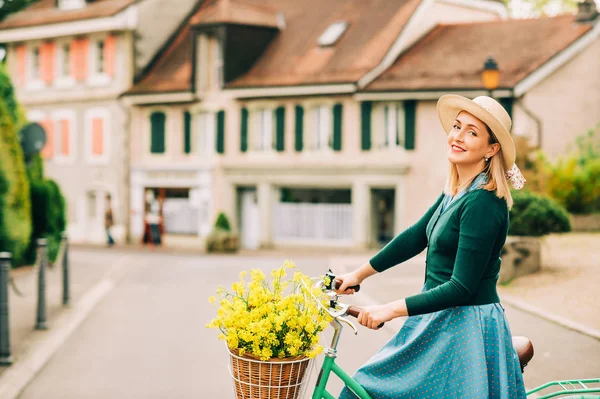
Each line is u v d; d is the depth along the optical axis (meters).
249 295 3.27
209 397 6.67
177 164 31.83
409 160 27.00
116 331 10.01
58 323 10.55
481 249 3.02
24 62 36.19
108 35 33.62
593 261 15.16
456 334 3.10
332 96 28.27
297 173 28.89
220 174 30.75
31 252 18.58
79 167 34.50
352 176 27.84
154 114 32.47
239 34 30.23
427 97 26.39
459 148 3.15
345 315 3.18
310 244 28.98
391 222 28.69
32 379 7.37
